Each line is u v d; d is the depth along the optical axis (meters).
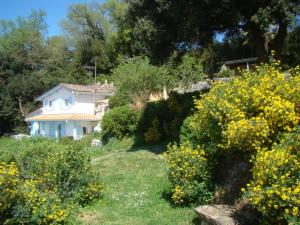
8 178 6.59
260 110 7.00
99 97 36.94
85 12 62.00
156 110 19.19
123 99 27.30
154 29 14.53
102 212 8.30
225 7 13.73
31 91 47.81
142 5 14.66
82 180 8.89
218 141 7.64
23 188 7.09
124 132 21.73
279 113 6.45
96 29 62.53
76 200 8.59
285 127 6.44
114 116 21.83
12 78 48.66
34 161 9.45
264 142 6.62
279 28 15.16
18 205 6.74
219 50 27.77
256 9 13.44
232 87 7.62
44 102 39.78
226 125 7.11
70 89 34.91
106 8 61.72
